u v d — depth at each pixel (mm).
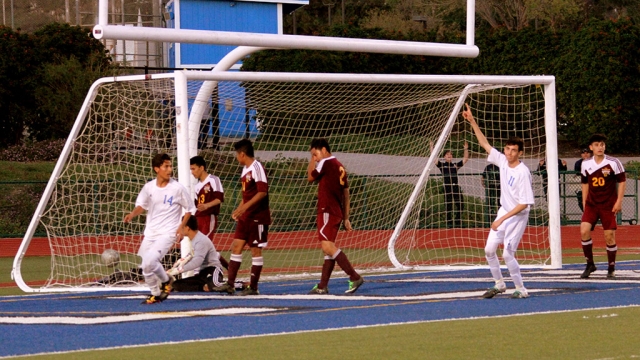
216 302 22750
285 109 35688
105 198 44688
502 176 21797
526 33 83875
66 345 15648
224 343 15617
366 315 19297
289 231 45344
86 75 70750
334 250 24312
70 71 70500
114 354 14586
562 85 82250
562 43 83125
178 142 26641
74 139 29141
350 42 26266
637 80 80562
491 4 123312
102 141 35438
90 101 28906
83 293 27406
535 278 28078
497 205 45031
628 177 65562
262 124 38844
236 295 24656
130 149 35938
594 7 131500
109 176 44969
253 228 24562
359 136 44969
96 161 36969
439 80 30562
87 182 41125
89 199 44688
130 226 44062
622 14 130500
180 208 23109
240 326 17766
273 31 67562
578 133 82438
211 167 38062
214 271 25188
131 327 17812
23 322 18969
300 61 73312
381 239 44094
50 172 62250
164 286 23031
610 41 80188
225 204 45500
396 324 17781
